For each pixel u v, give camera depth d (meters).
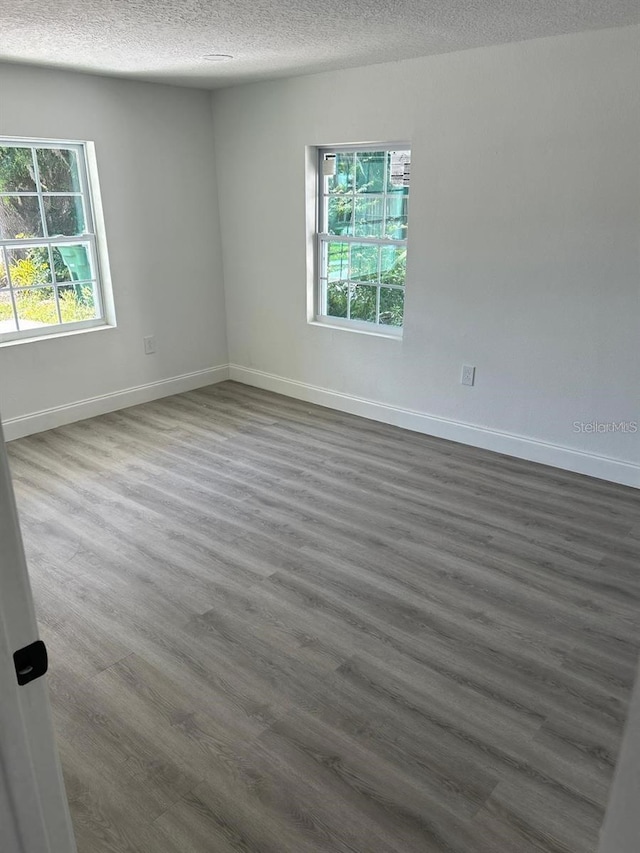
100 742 1.99
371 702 2.15
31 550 3.04
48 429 4.56
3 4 2.61
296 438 4.42
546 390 3.83
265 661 2.33
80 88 4.21
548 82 3.36
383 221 4.43
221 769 1.90
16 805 0.78
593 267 3.46
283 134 4.62
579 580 2.81
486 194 3.74
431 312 4.21
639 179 3.20
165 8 2.70
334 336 4.83
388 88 3.98
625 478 3.66
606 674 2.27
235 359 5.66
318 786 1.84
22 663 0.77
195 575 2.85
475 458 4.07
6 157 4.09
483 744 1.99
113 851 1.66
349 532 3.20
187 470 3.92
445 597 2.70
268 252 5.05
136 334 4.95
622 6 2.72
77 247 4.57
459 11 2.79
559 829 1.72
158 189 4.82
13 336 4.35
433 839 1.69
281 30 3.10
